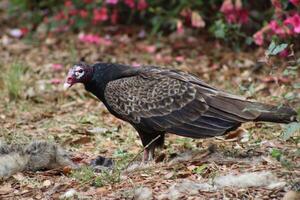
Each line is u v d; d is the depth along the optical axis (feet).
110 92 36.32
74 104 48.37
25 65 55.88
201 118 34.53
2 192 33.12
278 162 32.99
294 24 46.52
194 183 31.12
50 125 44.32
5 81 50.72
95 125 44.04
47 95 50.01
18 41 62.90
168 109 35.14
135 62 55.93
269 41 53.01
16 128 43.75
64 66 56.08
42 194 32.63
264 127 40.63
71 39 61.67
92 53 58.13
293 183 30.17
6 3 73.00
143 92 35.65
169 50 57.21
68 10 62.39
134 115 35.76
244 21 54.08
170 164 34.50
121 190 31.86
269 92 47.29
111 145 40.04
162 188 31.55
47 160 35.53
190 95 34.88
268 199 29.48
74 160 37.35
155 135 36.09
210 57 55.52
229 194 30.17
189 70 53.21
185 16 57.82
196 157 34.91
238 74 51.88
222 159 34.40
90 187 32.76
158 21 58.44
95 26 62.59
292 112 33.37
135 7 60.44
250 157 34.63
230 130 34.30
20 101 49.11
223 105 34.30
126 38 59.93
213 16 58.08
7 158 34.94
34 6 66.85
